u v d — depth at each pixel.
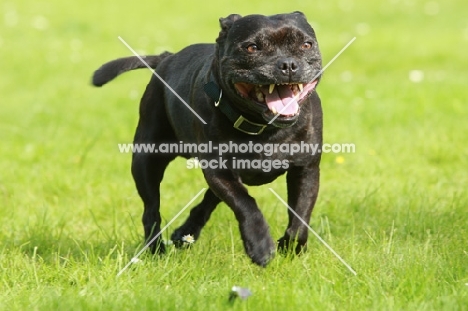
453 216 10.26
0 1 38.03
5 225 10.66
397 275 8.05
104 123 17.50
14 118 18.45
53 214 11.37
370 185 12.19
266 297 7.26
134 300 7.37
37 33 30.86
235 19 8.60
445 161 13.75
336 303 7.43
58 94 21.42
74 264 8.62
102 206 11.70
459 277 7.95
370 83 20.39
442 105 17.33
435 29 29.92
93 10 36.41
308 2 36.78
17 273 8.55
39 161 14.57
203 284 7.87
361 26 30.53
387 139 14.88
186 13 35.50
